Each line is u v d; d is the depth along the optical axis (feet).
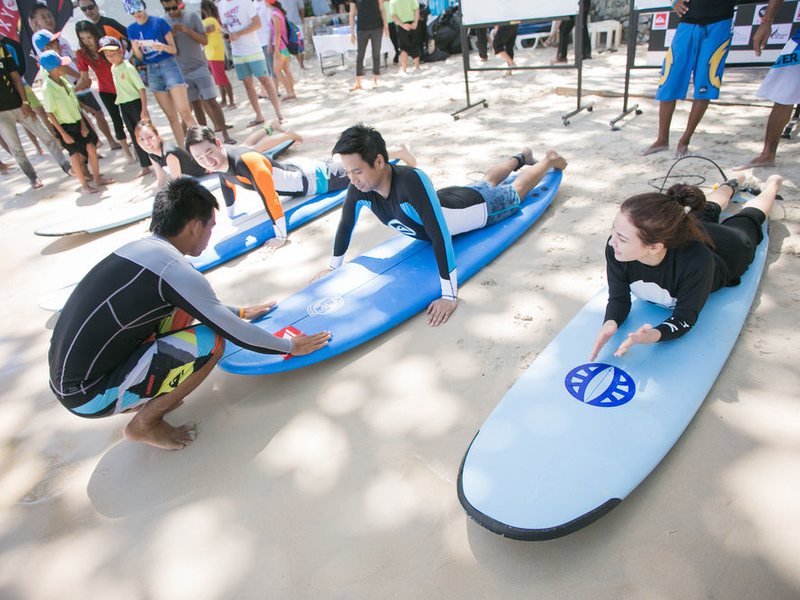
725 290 8.14
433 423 7.22
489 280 10.00
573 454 5.97
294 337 8.16
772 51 17.75
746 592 4.89
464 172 14.87
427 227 8.71
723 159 13.21
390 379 8.09
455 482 6.37
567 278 9.69
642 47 27.68
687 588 4.99
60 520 6.88
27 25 27.43
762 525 5.38
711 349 7.13
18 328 11.38
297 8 33.53
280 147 18.74
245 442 7.47
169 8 19.89
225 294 11.30
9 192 19.94
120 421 8.41
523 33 30.58
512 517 5.37
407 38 29.50
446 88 25.13
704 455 6.12
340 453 7.05
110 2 34.53
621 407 6.47
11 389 9.55
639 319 7.75
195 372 7.33
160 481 7.15
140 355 6.91
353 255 11.86
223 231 13.41
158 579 5.94
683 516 5.58
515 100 21.34
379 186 8.79
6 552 6.58
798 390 6.70
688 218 6.50
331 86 29.58
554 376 7.08
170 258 6.52
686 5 12.60
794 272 8.71
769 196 9.30
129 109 18.19
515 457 6.02
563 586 5.19
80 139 18.17
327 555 5.85
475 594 5.25
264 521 6.35
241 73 22.65
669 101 13.52
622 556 5.34
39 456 8.00
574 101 20.22
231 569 5.90
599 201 12.20
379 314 9.02
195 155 11.58
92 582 6.05
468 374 7.91
